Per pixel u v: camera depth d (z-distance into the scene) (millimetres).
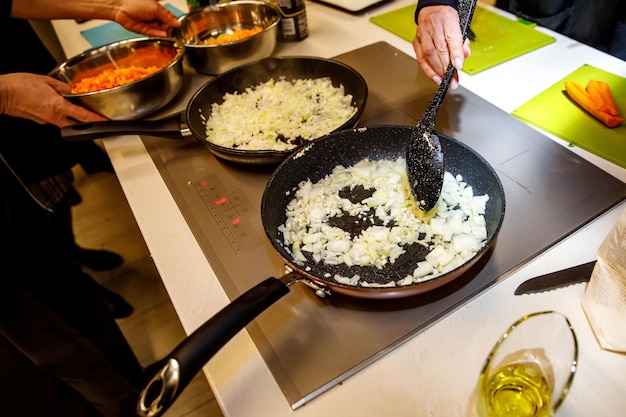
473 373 520
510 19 1181
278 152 786
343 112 938
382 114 946
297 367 546
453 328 565
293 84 1045
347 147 808
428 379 521
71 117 927
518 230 665
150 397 448
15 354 887
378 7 1378
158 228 776
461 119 898
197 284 673
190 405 1221
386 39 1218
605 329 506
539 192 722
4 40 1135
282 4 1187
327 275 641
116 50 1143
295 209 753
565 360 436
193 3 1321
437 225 677
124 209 1868
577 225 659
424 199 689
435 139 676
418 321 572
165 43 1121
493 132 856
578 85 903
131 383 1075
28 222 958
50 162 1359
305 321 593
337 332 575
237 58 1110
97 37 1397
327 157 807
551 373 441
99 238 1756
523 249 636
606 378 494
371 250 661
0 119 1171
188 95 1111
